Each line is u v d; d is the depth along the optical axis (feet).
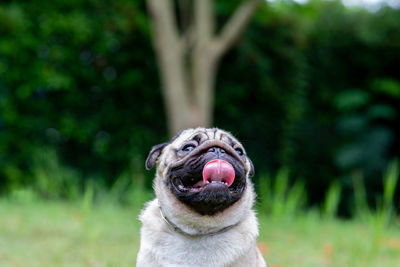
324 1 44.91
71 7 36.99
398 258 22.86
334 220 33.86
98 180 37.58
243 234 12.52
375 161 41.63
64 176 36.19
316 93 44.14
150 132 39.91
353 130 42.83
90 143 38.75
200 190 11.69
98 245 22.59
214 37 40.78
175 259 12.35
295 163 42.98
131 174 37.65
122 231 26.03
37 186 35.86
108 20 37.78
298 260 21.81
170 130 35.22
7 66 35.91
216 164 11.47
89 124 38.14
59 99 37.76
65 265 19.12
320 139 44.09
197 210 12.00
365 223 31.60
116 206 33.73
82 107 38.37
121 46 38.91
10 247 21.49
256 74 41.96
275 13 41.70
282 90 42.52
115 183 36.29
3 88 36.29
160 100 40.19
